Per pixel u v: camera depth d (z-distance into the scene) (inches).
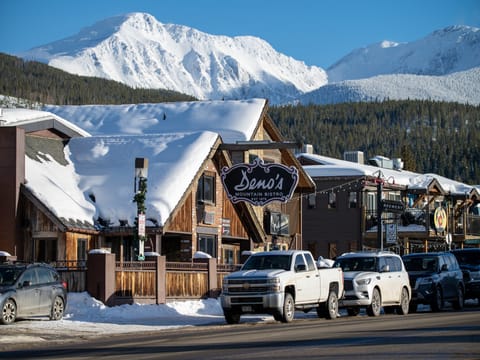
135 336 1244.5
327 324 1376.7
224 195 2346.2
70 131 2284.7
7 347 1111.0
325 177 3390.7
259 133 2632.9
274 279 1416.1
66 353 1002.1
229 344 1058.1
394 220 3336.6
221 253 2324.1
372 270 1647.4
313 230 3430.1
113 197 2063.2
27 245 1941.4
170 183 2078.0
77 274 1675.7
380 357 888.9
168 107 2763.3
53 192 1975.9
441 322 1390.3
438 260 1818.4
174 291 1825.8
